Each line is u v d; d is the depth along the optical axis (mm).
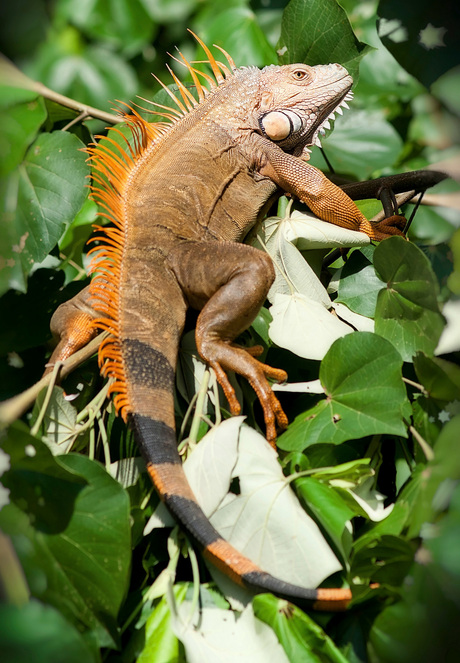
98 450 3723
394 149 4227
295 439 3654
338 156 4230
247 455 3619
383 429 3633
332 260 3887
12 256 3848
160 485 3600
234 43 4137
